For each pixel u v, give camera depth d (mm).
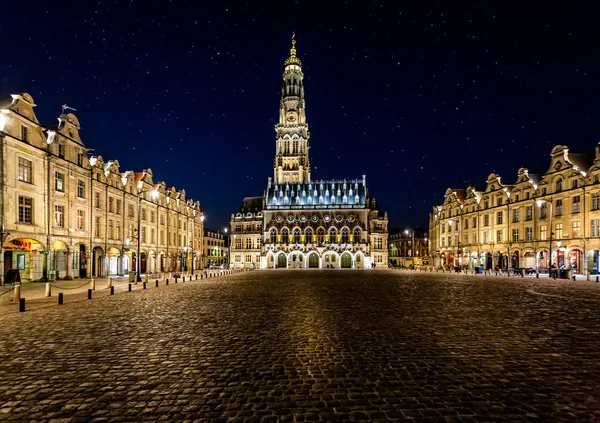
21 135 34969
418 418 6383
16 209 33938
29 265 36812
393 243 148875
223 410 6734
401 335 12281
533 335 12211
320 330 13125
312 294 25641
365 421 6289
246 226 113312
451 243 89375
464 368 8891
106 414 6594
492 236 72688
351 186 101500
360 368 8945
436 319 15195
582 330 12969
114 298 23344
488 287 31016
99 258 48344
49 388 7785
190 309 18375
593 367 8977
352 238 96375
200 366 9164
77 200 43125
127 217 55469
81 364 9336
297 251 95375
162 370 8875
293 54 123812
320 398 7227
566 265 55562
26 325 14250
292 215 98125
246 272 69688
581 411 6625
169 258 71375
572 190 54562
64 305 19906
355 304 20062
